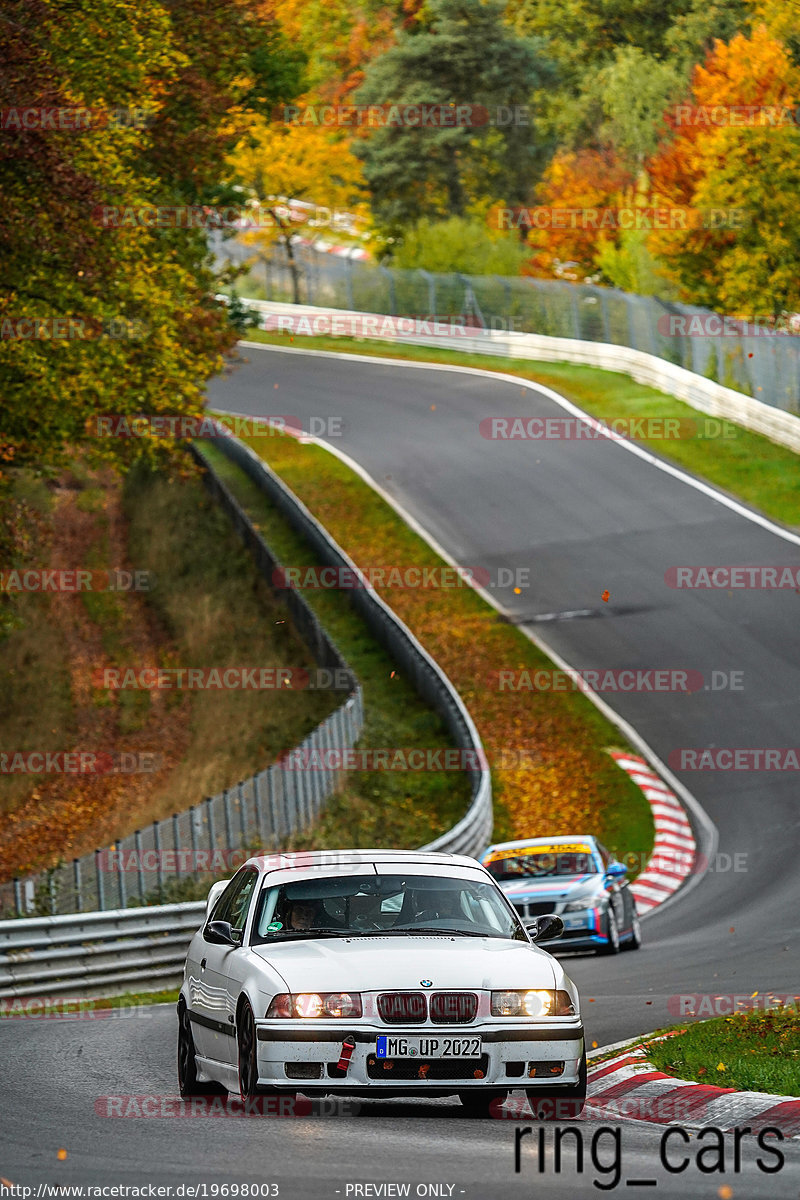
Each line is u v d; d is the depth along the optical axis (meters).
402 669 136.38
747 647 133.00
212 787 113.56
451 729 120.38
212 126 133.88
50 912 73.56
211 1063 35.19
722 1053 38.97
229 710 133.25
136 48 103.44
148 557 172.38
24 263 94.31
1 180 91.00
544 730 123.19
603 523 167.12
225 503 175.50
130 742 130.25
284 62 160.62
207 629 151.25
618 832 104.88
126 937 71.19
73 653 148.12
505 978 32.16
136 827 105.19
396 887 36.12
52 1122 32.28
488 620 146.25
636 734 120.62
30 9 92.69
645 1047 40.78
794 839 98.56
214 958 35.91
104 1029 53.53
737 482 172.50
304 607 140.88
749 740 117.06
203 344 128.00
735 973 61.25
